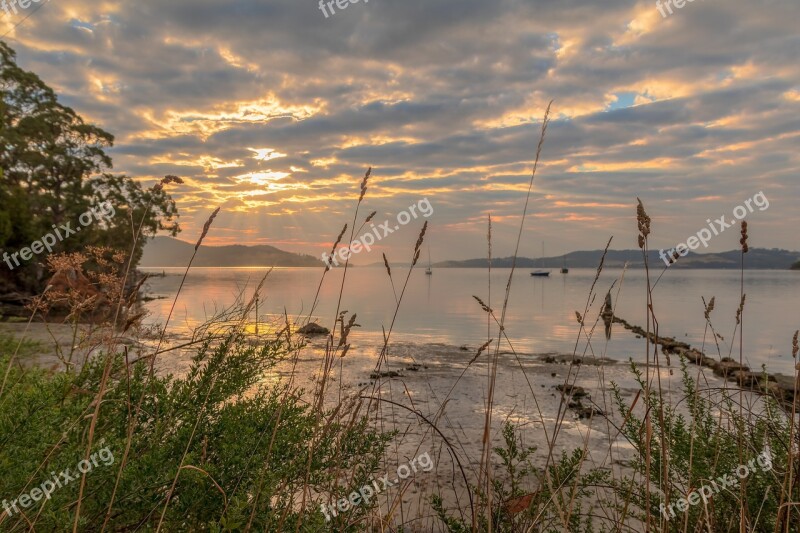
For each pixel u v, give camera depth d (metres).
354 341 19.55
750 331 25.67
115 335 2.19
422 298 58.03
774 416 2.95
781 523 2.29
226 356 2.50
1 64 37.12
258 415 2.38
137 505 1.84
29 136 38.38
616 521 2.81
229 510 1.77
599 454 5.88
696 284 111.06
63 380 2.16
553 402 9.53
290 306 25.41
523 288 86.44
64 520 1.66
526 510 2.70
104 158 41.06
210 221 2.09
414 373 12.61
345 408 2.46
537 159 2.32
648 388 2.67
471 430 7.14
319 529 1.99
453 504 4.21
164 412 2.28
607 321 2.28
